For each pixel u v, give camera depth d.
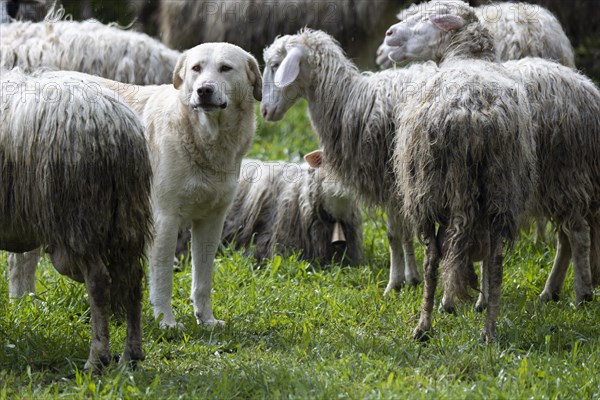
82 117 8.66
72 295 11.23
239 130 10.65
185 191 10.55
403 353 9.75
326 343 10.12
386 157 11.80
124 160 8.83
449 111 9.73
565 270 12.05
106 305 8.88
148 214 9.22
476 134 9.59
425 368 9.28
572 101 11.31
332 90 12.40
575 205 11.41
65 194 8.62
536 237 13.91
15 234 9.16
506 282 12.55
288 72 12.38
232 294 12.02
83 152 8.59
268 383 8.72
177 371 9.29
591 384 8.84
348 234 14.14
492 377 8.93
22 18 16.53
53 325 10.41
